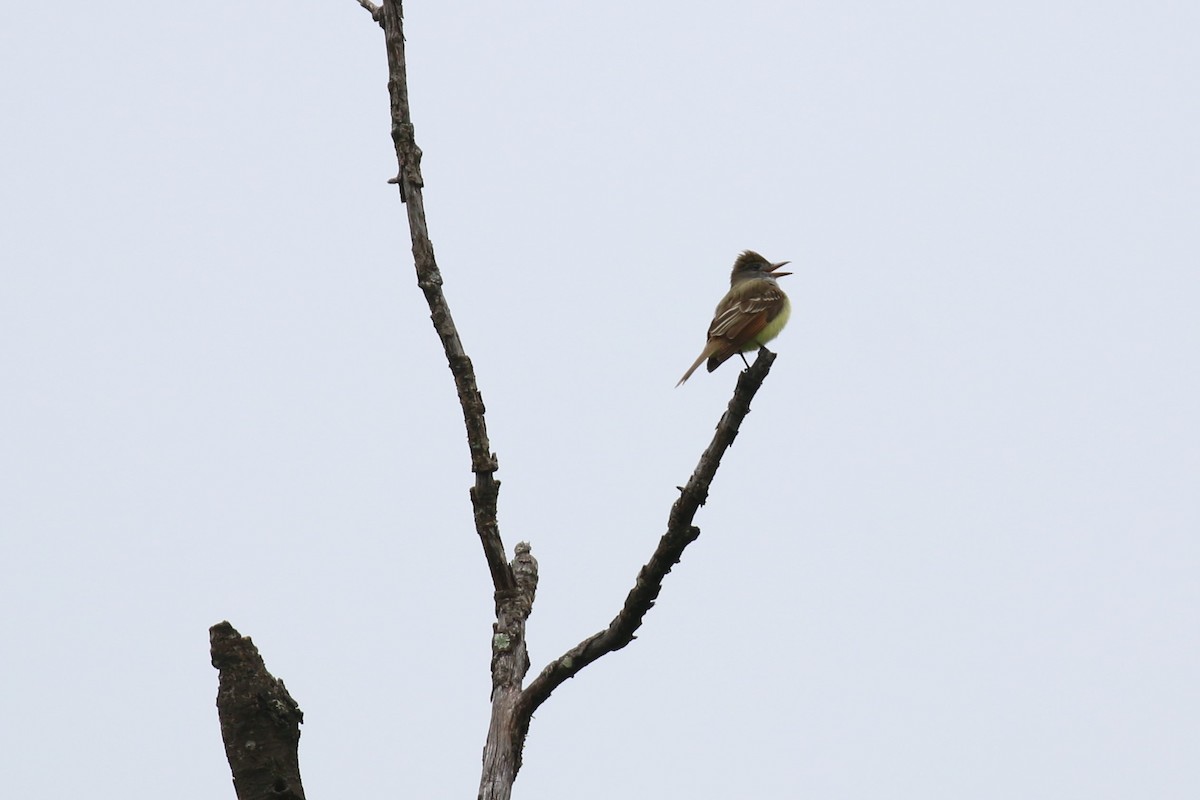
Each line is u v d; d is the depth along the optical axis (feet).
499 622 37.22
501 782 34.27
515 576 38.63
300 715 29.43
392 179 37.24
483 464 37.01
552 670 35.24
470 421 37.14
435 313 36.91
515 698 35.68
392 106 37.01
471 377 37.17
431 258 36.99
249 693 28.68
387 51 37.06
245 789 28.37
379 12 37.22
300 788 28.86
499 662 36.42
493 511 37.27
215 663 28.91
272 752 28.63
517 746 35.06
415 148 36.91
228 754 28.55
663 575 35.06
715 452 35.09
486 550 37.29
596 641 35.24
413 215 36.86
